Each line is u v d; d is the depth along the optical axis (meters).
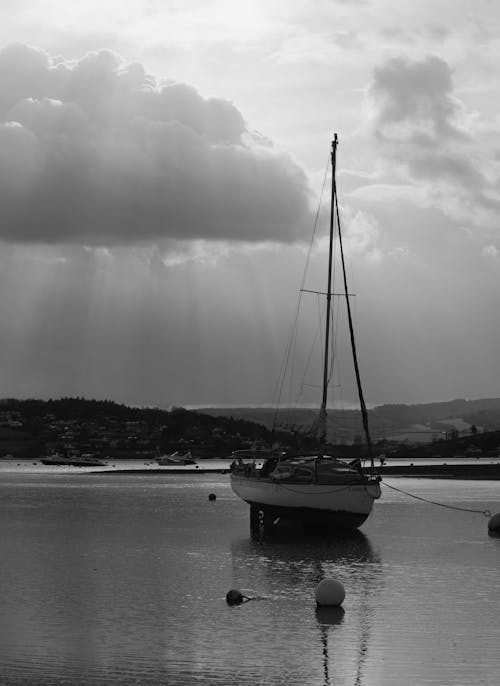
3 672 20.70
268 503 47.44
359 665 21.25
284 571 34.84
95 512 65.12
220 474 160.12
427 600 28.66
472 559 38.00
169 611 27.12
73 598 29.27
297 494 45.75
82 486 109.69
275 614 26.64
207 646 22.94
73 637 23.89
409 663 21.41
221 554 39.88
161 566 36.34
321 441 54.84
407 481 115.50
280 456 49.59
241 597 28.75
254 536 47.09
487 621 25.56
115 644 23.17
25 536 47.91
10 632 24.47
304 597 29.28
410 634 24.11
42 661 21.61
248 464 55.69
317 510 45.91
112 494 89.75
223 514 63.09
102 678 20.25
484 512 59.72
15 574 34.38
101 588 31.14
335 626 25.03
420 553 39.94
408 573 34.16
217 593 30.09
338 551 40.78
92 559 38.50
